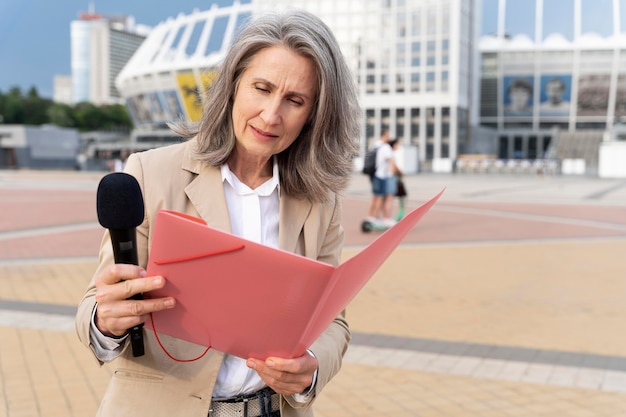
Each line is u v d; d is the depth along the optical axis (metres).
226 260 1.11
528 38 67.62
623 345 5.11
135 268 1.18
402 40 57.91
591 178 39.44
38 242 10.45
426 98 57.78
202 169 1.45
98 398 3.93
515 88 68.94
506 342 5.15
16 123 89.50
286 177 1.52
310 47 1.34
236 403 1.46
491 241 10.95
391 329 5.49
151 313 1.23
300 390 1.34
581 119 68.69
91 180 31.83
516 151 71.31
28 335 5.14
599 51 65.62
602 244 10.69
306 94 1.38
